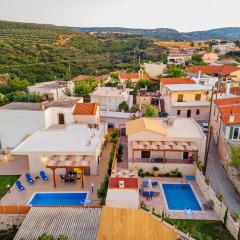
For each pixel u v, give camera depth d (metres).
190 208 26.38
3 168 33.75
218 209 24.91
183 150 31.33
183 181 30.95
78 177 30.97
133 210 22.03
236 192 28.52
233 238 21.98
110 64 118.19
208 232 22.70
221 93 52.25
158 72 94.88
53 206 23.44
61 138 34.53
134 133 32.59
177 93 51.12
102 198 25.52
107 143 41.03
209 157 36.56
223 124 36.16
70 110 41.00
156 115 50.06
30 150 30.31
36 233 20.03
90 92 64.88
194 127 36.56
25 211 23.62
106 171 32.31
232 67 83.62
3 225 24.11
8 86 72.56
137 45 163.50
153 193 27.88
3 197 27.27
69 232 20.11
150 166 32.25
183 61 123.94
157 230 20.77
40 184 29.69
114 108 56.53
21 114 38.22
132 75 85.38
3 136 39.19
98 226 20.81
